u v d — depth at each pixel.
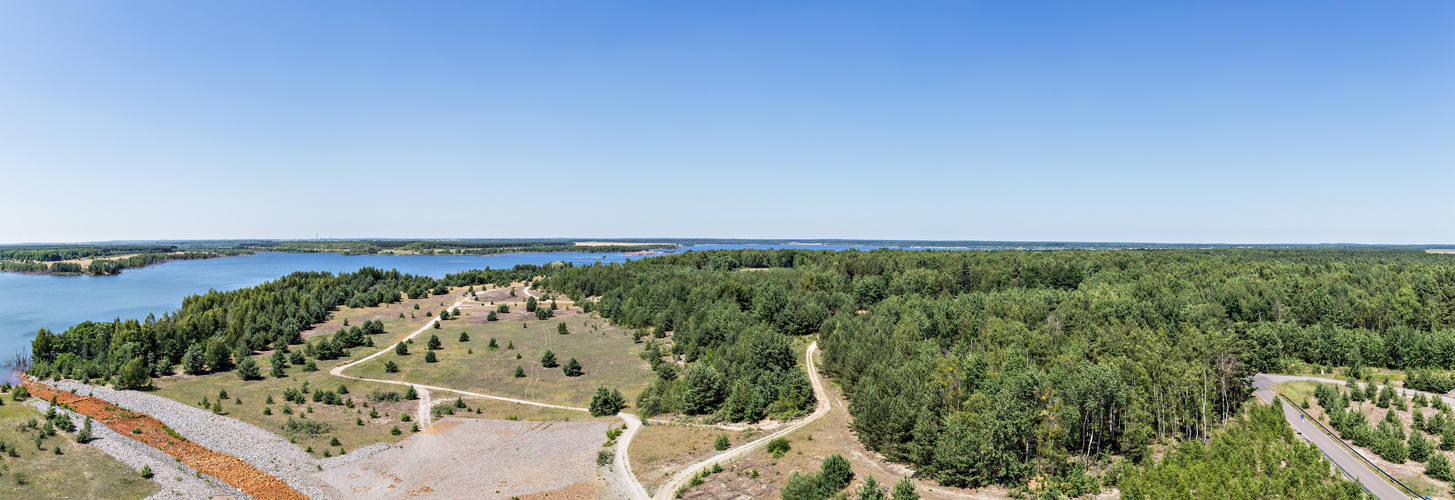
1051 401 77.06
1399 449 73.06
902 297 166.75
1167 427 83.06
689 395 96.56
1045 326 119.94
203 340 137.25
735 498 66.69
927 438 70.06
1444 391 103.56
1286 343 127.75
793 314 149.00
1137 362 89.31
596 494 69.44
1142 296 165.12
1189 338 99.25
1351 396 98.50
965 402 78.19
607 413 98.81
